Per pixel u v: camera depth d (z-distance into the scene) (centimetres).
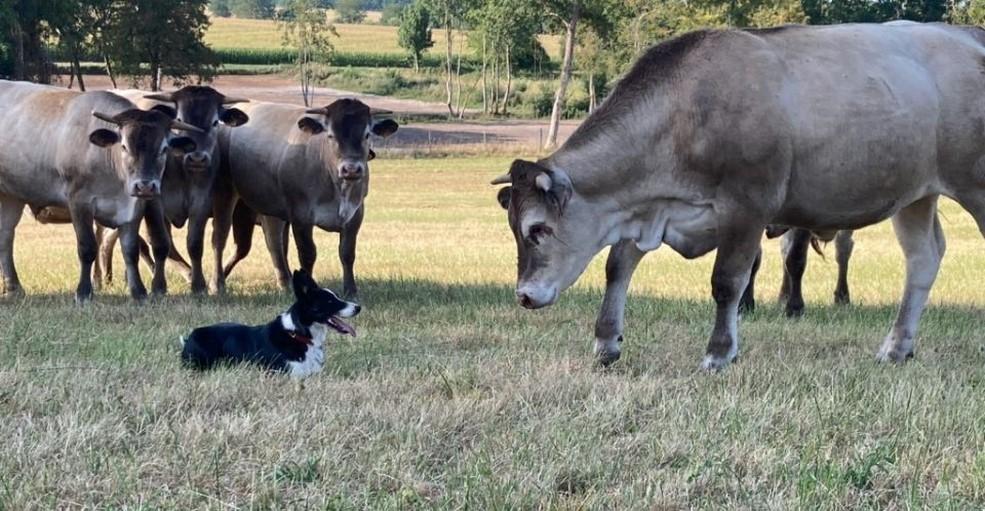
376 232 1773
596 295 1019
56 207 1040
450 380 675
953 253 1439
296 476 547
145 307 942
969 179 739
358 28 9400
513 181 714
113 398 635
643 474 555
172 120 973
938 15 5038
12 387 652
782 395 650
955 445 582
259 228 1892
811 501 527
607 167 709
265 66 6794
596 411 618
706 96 701
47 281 1166
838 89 711
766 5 4494
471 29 5816
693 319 893
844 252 1013
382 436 588
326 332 759
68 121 993
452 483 543
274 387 661
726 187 705
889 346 757
